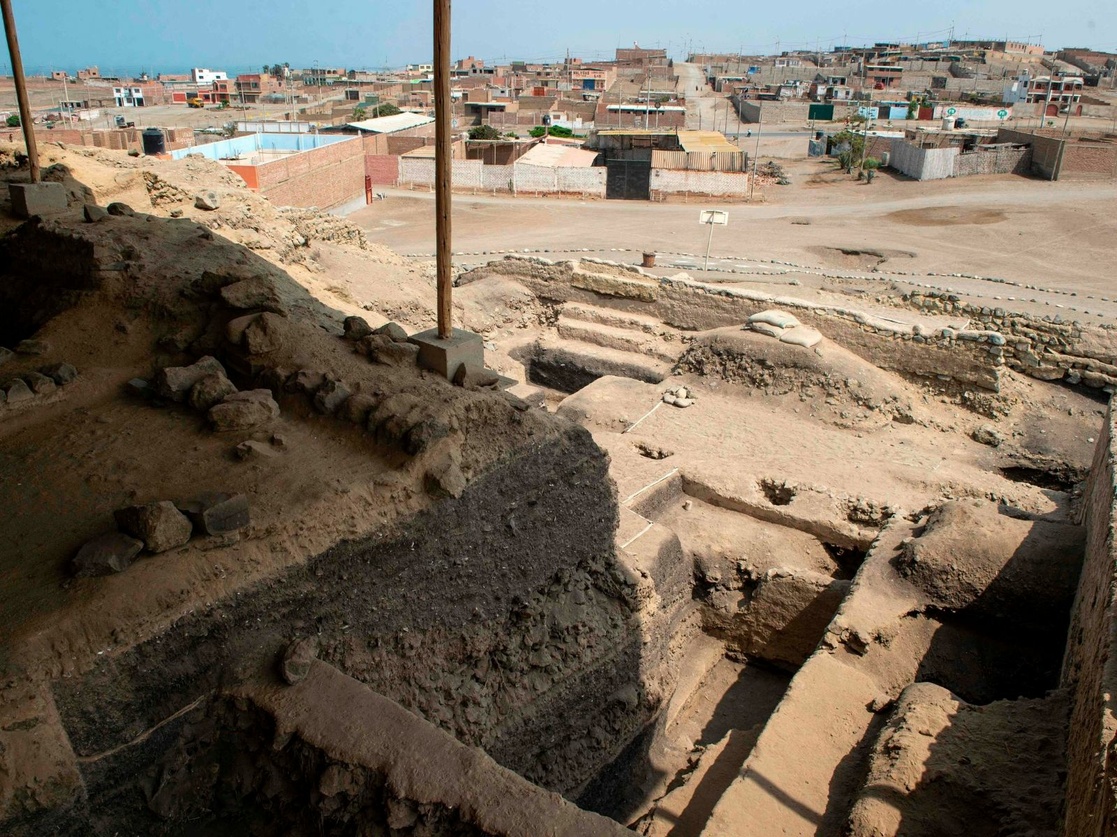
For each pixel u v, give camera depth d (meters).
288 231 12.35
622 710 6.36
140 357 6.25
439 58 5.10
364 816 3.95
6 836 3.30
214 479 4.75
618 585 6.41
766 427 10.62
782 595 7.71
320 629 4.54
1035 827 4.35
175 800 4.00
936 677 6.35
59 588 3.88
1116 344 11.56
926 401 11.45
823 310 12.27
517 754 5.50
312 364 5.74
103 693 3.69
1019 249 22.53
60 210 9.27
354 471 4.91
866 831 4.47
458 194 32.16
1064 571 6.41
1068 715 5.07
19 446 5.16
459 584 5.24
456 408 5.30
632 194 32.03
